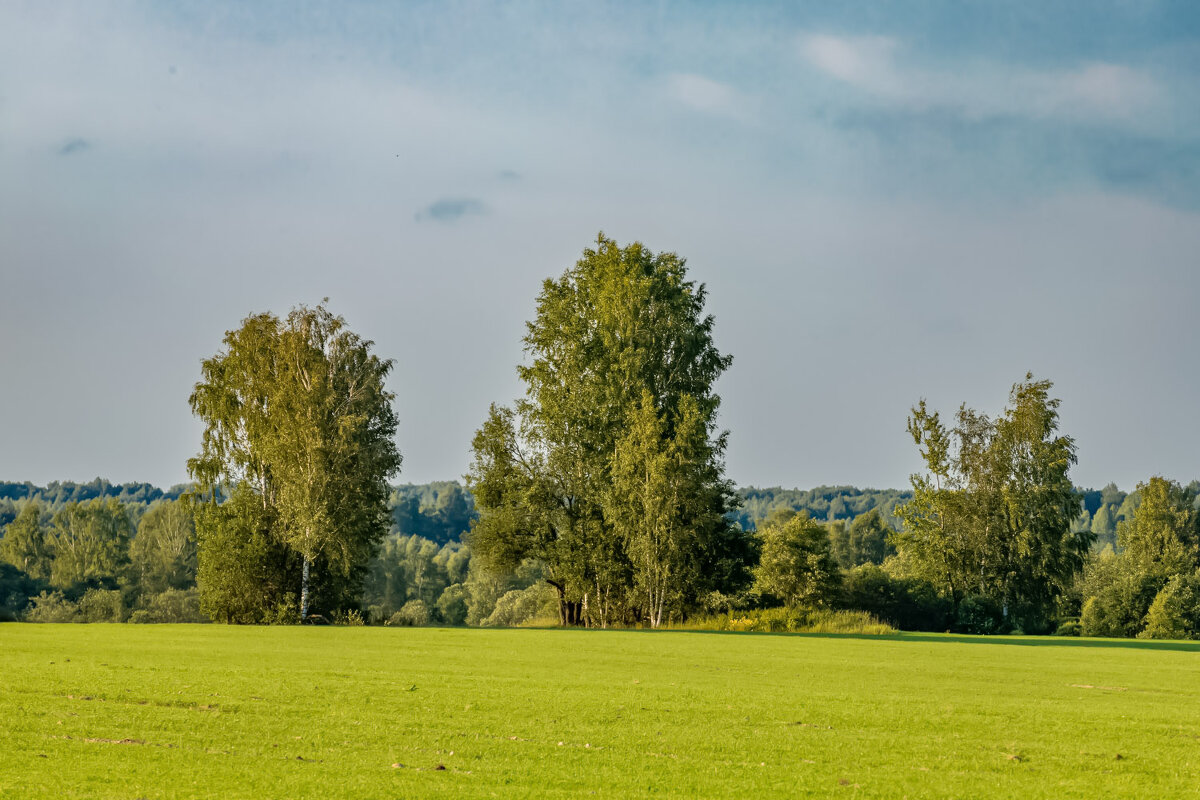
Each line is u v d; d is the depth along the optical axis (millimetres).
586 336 63094
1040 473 73500
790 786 9547
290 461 57750
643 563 57094
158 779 9180
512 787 9227
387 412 63688
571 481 62219
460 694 15711
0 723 12031
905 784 9727
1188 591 74688
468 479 64000
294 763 10039
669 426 60500
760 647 31203
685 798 8992
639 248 63375
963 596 71062
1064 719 14109
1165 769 10609
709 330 65188
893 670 22453
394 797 8719
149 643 28125
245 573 59438
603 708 14406
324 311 62312
